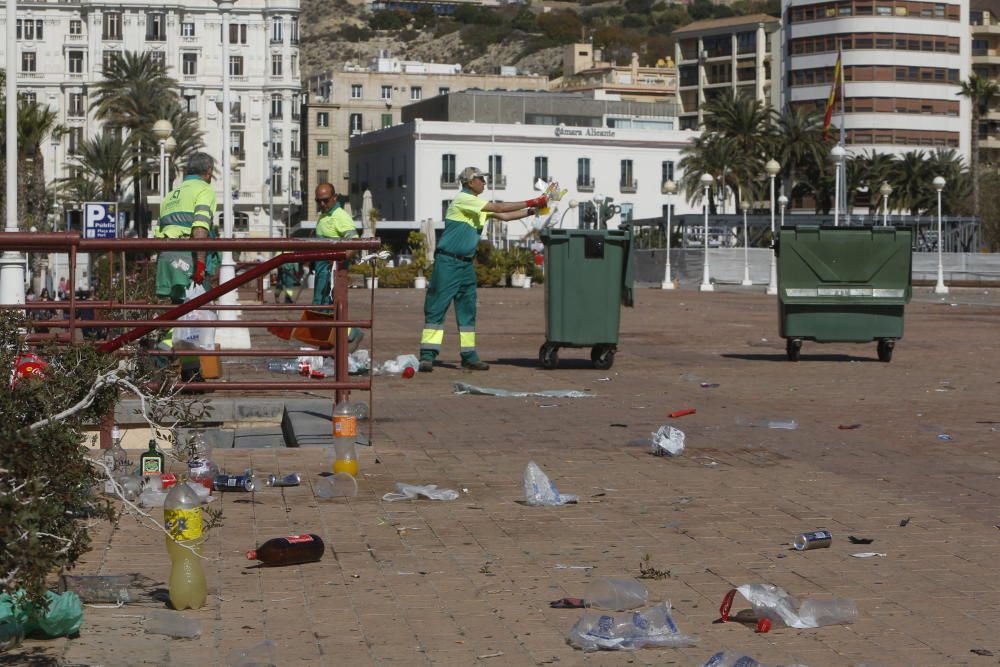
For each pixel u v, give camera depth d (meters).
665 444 12.64
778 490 10.94
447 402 16.77
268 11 132.88
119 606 7.30
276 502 10.26
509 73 173.62
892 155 131.62
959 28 147.25
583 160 125.94
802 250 22.97
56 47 128.00
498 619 7.16
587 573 8.13
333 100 161.62
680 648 6.68
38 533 5.66
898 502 10.48
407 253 121.88
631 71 189.62
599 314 21.17
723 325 34.56
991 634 6.93
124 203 124.69
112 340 12.00
